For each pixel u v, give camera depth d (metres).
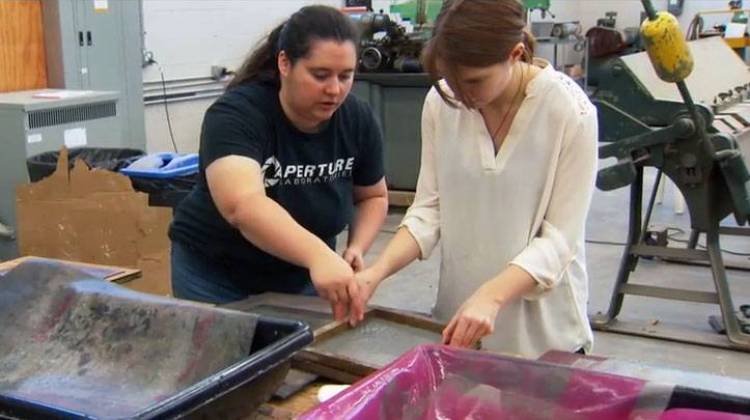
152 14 4.83
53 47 3.93
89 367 1.17
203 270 1.71
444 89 1.47
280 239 1.37
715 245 3.27
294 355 1.14
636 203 3.41
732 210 3.21
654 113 3.24
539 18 8.27
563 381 0.98
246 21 5.46
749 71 4.31
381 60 4.68
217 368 1.11
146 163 2.98
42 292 1.26
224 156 1.47
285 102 1.55
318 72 1.46
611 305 3.45
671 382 0.97
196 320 1.15
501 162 1.50
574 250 1.48
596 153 1.47
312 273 1.35
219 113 1.51
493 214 1.53
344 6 5.93
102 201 2.80
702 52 4.20
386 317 1.46
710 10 8.55
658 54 2.76
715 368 3.04
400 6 4.95
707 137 3.04
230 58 5.41
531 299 1.49
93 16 4.05
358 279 1.42
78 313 1.23
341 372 1.27
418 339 1.38
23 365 1.18
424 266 4.12
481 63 1.30
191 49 5.14
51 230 2.88
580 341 1.57
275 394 1.22
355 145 1.69
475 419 0.99
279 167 1.59
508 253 1.53
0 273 1.37
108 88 4.19
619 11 9.16
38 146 3.43
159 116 5.01
